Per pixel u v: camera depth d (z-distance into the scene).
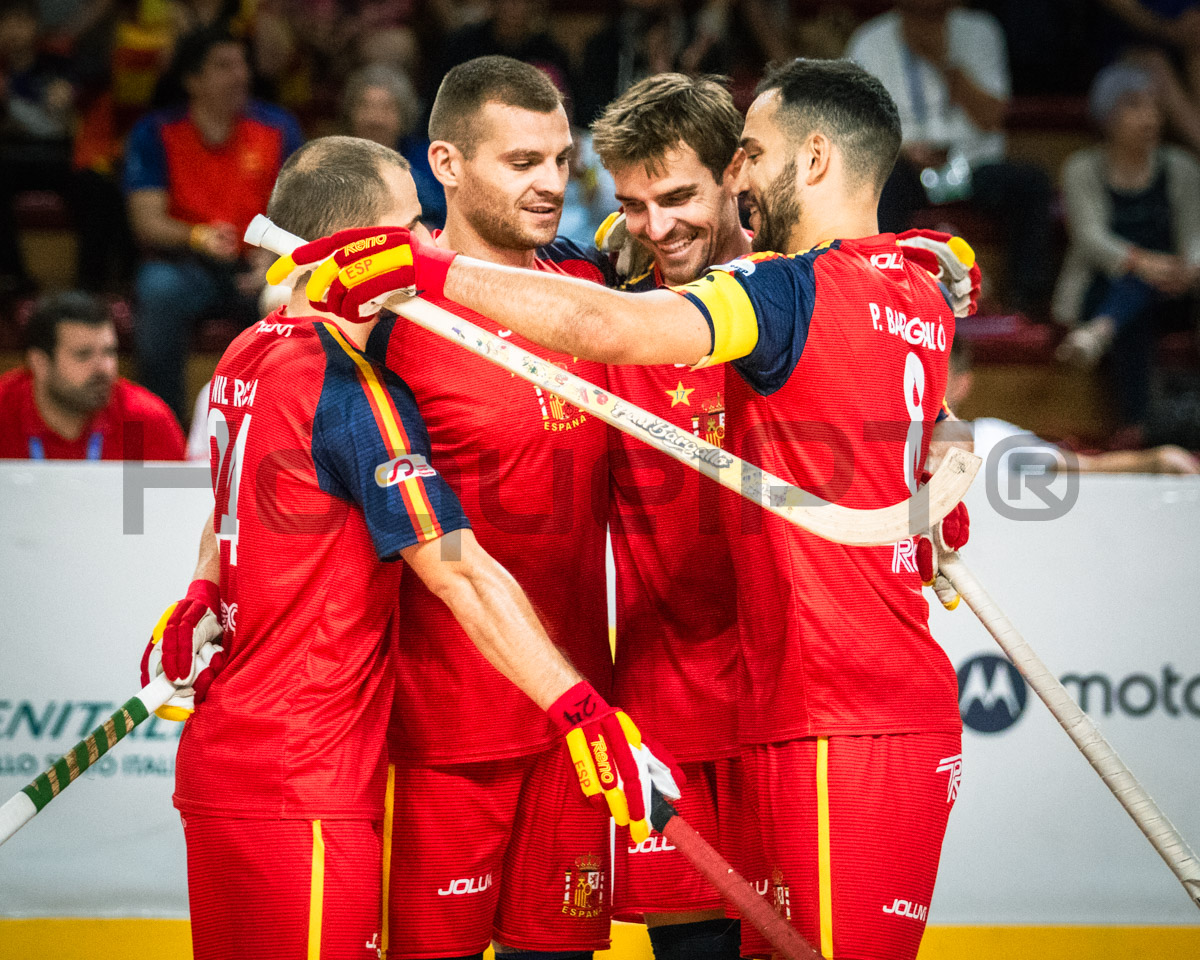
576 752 5.42
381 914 6.16
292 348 5.88
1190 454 11.71
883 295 5.79
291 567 5.69
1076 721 5.91
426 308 5.55
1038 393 15.05
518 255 6.48
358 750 5.77
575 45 18.61
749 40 16.58
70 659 8.06
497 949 6.97
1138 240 15.06
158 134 13.88
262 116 14.32
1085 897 8.09
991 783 8.12
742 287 5.39
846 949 5.55
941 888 8.09
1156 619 8.18
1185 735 8.17
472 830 6.35
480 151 6.25
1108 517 8.17
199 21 16.17
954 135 15.93
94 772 8.07
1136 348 14.91
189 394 13.98
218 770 5.68
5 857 8.03
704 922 7.02
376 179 6.09
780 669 5.78
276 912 5.55
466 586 5.53
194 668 5.86
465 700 6.24
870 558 5.73
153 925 8.03
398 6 17.91
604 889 6.73
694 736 6.73
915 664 5.79
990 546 8.15
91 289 14.80
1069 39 17.86
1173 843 5.77
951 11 16.16
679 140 6.37
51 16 17.70
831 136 5.87
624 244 7.07
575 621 6.54
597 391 5.54
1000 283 15.86
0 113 16.59
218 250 13.76
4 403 10.36
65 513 8.07
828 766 5.64
